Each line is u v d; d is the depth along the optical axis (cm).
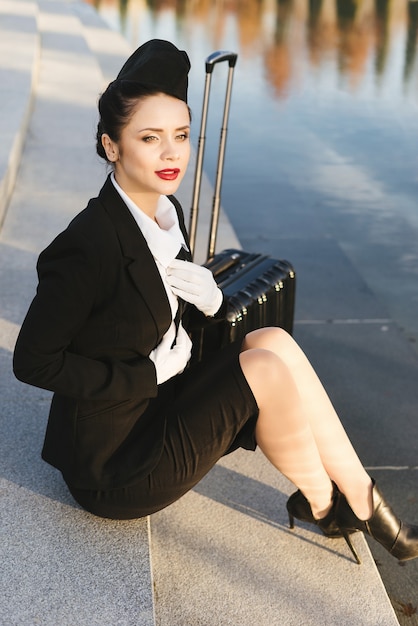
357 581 257
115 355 225
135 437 235
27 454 286
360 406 419
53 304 209
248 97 1062
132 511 242
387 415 412
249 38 1570
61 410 239
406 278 563
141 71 208
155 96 208
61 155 661
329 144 873
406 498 356
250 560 262
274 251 597
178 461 232
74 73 945
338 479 253
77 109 796
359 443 390
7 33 1023
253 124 934
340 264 580
